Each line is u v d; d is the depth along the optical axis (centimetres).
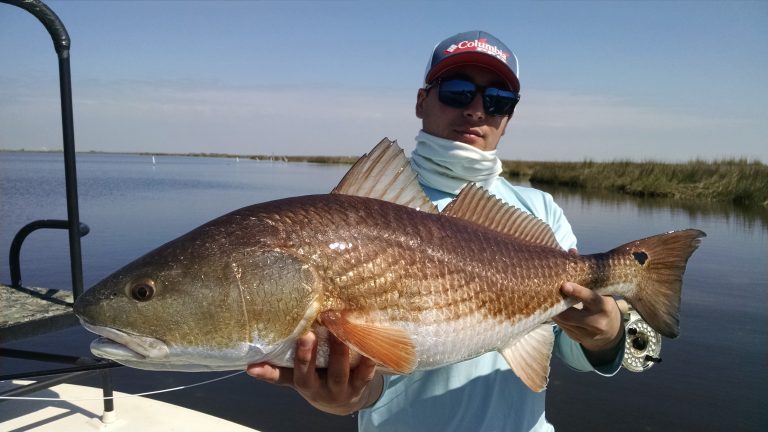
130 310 55
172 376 179
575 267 77
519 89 89
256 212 60
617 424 146
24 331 91
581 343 75
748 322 217
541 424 79
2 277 272
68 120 98
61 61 97
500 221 75
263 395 167
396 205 66
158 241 391
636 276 81
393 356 58
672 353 190
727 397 159
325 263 59
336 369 58
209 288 55
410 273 63
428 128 91
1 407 112
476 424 74
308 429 147
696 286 268
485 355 78
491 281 69
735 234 420
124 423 107
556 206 95
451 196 88
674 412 152
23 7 91
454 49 86
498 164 89
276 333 56
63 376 101
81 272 101
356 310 59
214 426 108
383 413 76
